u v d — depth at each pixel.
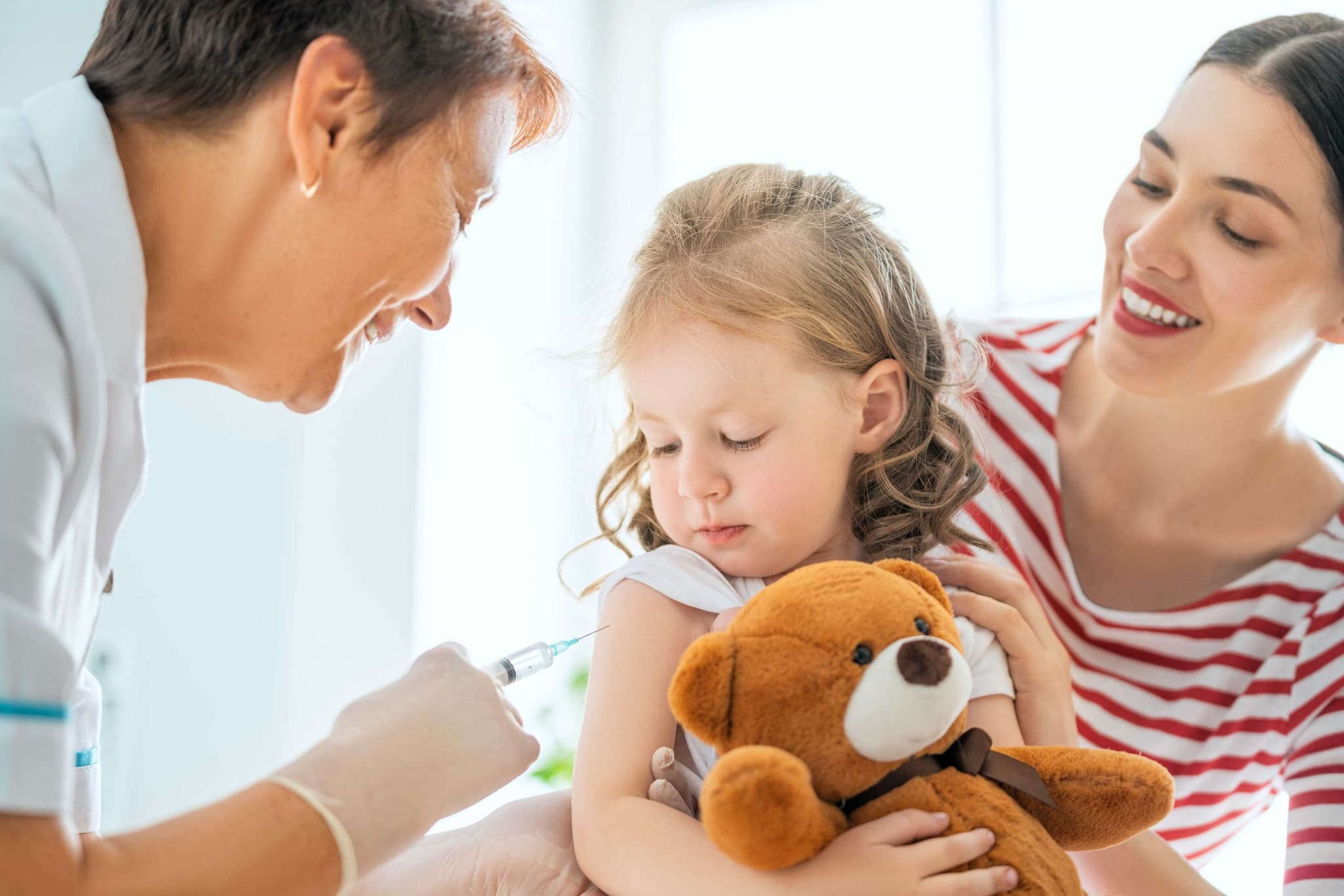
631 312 0.96
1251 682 1.26
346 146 0.79
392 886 0.97
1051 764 0.74
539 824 1.00
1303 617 1.23
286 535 2.40
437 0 0.81
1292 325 1.19
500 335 2.42
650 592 0.94
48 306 0.68
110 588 0.89
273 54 0.77
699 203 1.03
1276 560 1.24
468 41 0.82
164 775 2.37
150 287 0.82
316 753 0.70
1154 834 1.03
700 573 0.93
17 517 0.61
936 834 0.68
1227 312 1.21
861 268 1.00
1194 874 1.01
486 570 2.42
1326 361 1.19
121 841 0.62
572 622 2.36
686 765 0.92
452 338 2.46
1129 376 1.28
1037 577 1.37
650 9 2.43
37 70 2.20
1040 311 1.81
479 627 2.42
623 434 1.17
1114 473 1.31
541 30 2.37
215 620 2.40
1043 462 1.36
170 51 0.79
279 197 0.80
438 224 0.85
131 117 0.80
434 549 2.44
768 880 0.69
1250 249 1.18
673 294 0.93
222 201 0.80
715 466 0.91
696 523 0.92
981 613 0.95
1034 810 0.73
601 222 2.46
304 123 0.77
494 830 1.00
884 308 1.01
